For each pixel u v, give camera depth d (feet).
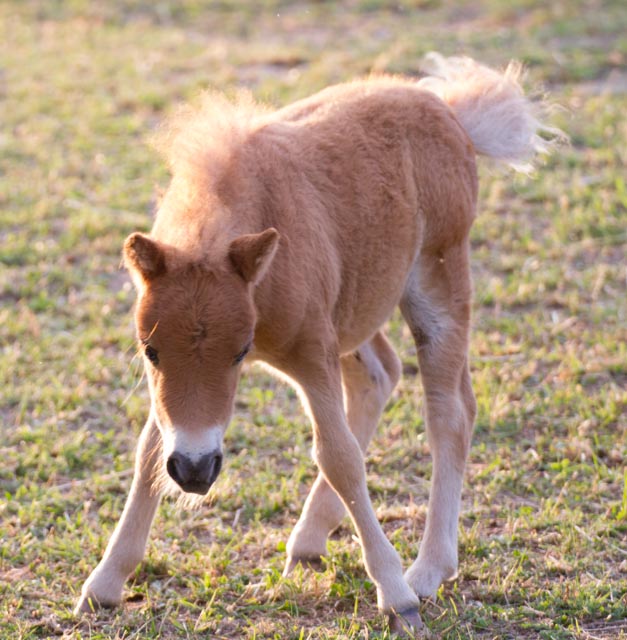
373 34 98.63
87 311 52.29
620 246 58.75
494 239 59.93
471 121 39.22
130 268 27.35
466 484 38.60
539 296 53.42
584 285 54.13
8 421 43.65
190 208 28.37
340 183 32.37
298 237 30.09
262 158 30.50
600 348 47.88
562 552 33.81
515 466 39.63
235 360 26.89
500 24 99.55
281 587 31.81
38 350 48.29
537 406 43.47
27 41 100.12
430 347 35.40
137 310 27.02
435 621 30.25
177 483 26.43
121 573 31.48
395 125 34.71
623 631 29.73
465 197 36.42
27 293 54.19
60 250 58.44
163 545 34.83
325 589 31.99
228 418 27.17
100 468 40.34
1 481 39.04
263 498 37.63
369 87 35.88
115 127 76.64
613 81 83.92
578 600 30.89
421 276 35.65
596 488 37.32
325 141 32.73
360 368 37.50
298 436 42.06
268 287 28.78
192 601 31.76
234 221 28.66
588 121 75.36
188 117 30.86
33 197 65.46
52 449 41.01
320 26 103.04
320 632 29.45
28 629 30.09
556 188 65.16
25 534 35.40
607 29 95.66
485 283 55.16
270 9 109.29
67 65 91.91
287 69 89.35
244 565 33.83
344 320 33.06
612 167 67.87
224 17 107.14
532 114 41.24
